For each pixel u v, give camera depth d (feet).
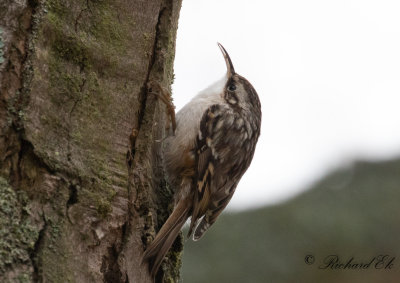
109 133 15.48
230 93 23.12
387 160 35.42
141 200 16.07
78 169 14.20
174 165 20.34
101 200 14.55
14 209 12.82
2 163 13.00
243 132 22.72
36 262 12.73
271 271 31.01
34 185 13.33
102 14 15.96
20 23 13.84
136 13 16.98
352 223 32.22
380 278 30.32
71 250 13.51
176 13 19.20
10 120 13.26
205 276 30.71
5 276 12.16
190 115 21.09
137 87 16.69
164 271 17.43
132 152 16.34
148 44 17.22
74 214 13.82
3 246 12.34
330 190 34.40
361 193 33.76
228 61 23.95
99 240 14.28
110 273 14.56
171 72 19.63
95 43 15.55
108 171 15.03
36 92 13.71
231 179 22.72
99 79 15.53
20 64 13.67
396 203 32.94
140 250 15.64
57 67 14.44
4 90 13.34
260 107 24.64
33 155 13.42
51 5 14.51
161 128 18.86
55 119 14.10
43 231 13.08
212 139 21.40
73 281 13.33
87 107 14.99
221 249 31.83
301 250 31.76
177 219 18.30
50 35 14.35
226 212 33.68
